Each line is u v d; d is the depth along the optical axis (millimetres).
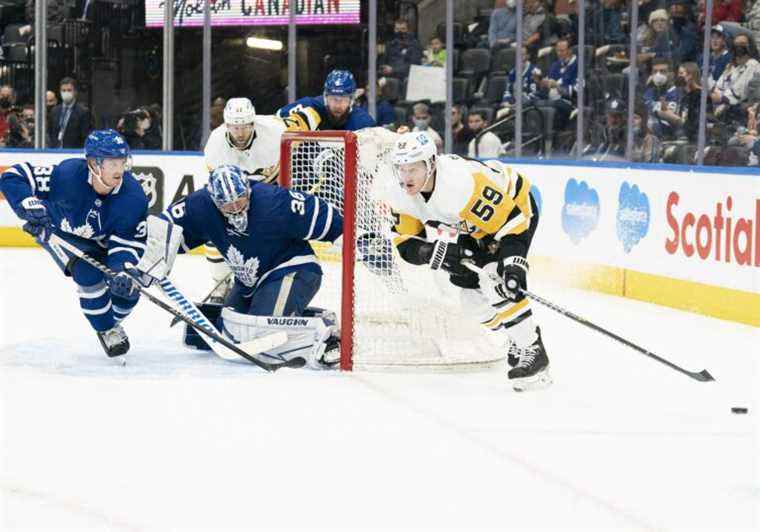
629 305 16266
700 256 15492
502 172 10227
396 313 11633
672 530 6410
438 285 11398
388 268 11320
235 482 7270
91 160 10547
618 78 21562
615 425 9016
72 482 7250
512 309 10164
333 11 24000
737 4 19875
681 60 20688
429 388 10359
